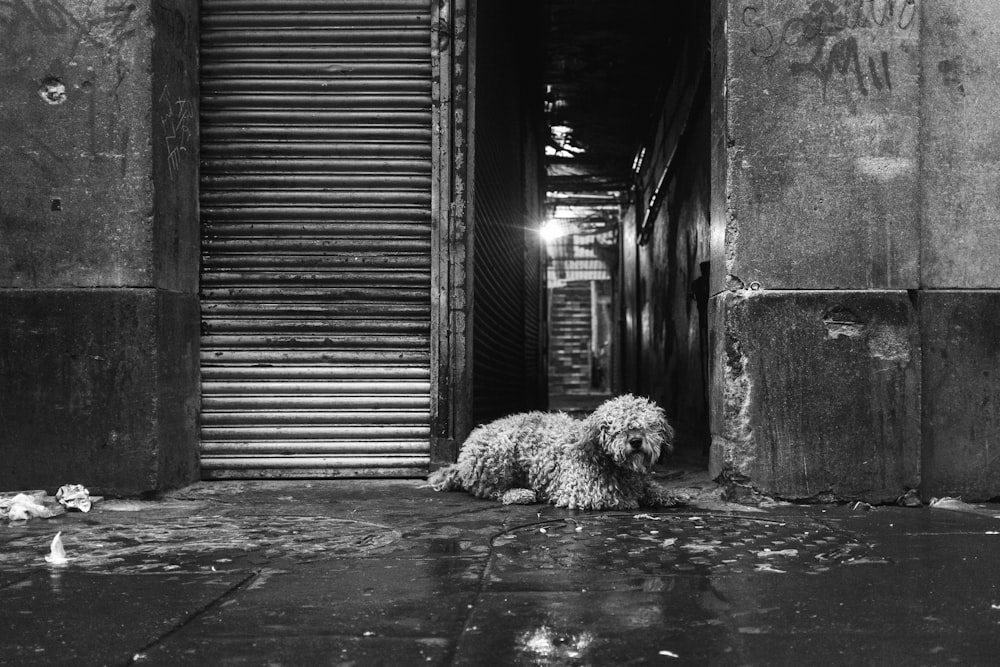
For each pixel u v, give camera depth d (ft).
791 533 13.61
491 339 24.62
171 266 17.89
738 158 16.66
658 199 46.14
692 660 7.66
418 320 19.48
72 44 17.26
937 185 16.99
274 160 19.48
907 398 16.37
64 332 17.12
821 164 16.63
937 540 13.10
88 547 12.69
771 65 16.70
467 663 7.58
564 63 39.78
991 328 16.88
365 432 19.29
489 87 23.80
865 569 11.16
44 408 17.10
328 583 10.43
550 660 7.66
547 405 60.95
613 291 92.07
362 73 19.53
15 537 13.51
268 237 19.47
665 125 41.47
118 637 8.34
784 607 9.34
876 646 8.02
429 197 19.53
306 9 19.52
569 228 87.45
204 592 9.99
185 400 18.47
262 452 19.20
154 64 17.30
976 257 16.96
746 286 16.60
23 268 17.20
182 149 18.52
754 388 16.47
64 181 17.20
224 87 19.51
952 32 17.08
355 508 15.94
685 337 36.55
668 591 10.03
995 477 16.76
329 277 19.40
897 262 16.58
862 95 16.65
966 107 17.04
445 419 19.16
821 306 16.48
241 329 19.30
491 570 11.10
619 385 79.51
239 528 14.12
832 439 16.35
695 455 25.21
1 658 7.76
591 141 53.52
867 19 16.69
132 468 17.04
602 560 11.69
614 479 15.85
